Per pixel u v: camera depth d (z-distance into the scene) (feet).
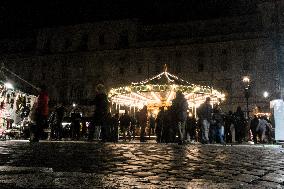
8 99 74.13
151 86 76.28
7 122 74.28
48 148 34.37
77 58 200.34
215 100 95.40
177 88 74.69
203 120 60.29
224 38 176.04
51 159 21.21
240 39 172.24
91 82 195.72
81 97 196.24
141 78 187.11
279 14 169.17
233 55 173.17
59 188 8.75
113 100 99.19
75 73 199.31
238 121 71.82
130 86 80.69
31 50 215.31
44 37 210.38
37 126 49.93
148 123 91.91
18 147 36.11
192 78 178.70
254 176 13.58
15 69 210.38
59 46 207.31
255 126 69.72
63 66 202.18
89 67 197.47
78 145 42.39
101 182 10.03
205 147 41.63
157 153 28.25
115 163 19.01
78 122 74.43
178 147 40.32
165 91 77.77
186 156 25.04
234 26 180.14
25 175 11.00
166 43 185.98
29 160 20.42
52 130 75.61
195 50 180.55
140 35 197.26
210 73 176.14
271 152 32.42
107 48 196.44
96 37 200.64
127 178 11.29
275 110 58.54
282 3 169.37
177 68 182.39
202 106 60.54
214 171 15.33
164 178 12.60
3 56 213.25
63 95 199.82
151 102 95.09
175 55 183.73
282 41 166.40
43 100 47.26
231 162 20.48
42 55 205.98
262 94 164.14
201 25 187.11
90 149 33.32
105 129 55.83
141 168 16.53
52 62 204.33
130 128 82.38
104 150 31.71
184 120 52.90
